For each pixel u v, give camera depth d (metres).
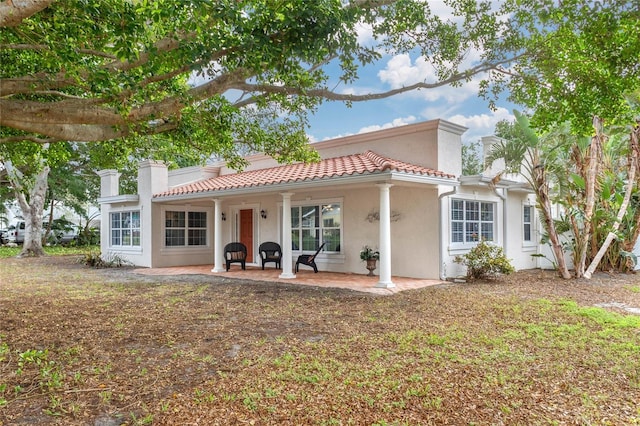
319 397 4.06
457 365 4.92
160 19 4.52
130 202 17.75
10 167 18.44
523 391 4.19
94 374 4.73
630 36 5.72
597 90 6.66
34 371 4.79
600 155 13.17
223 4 4.43
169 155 14.79
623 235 13.12
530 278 12.70
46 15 4.64
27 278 13.56
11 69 6.71
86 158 26.33
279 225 16.06
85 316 7.67
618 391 4.21
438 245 12.01
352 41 5.15
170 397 4.11
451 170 12.59
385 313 7.78
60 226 32.28
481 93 9.22
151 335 6.35
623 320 7.04
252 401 3.97
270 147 9.09
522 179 15.45
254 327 6.81
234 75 5.86
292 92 7.12
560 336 6.16
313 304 8.71
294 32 4.75
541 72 7.65
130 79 5.02
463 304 8.57
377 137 13.72
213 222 18.81
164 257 17.11
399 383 4.38
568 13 6.15
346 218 13.98
